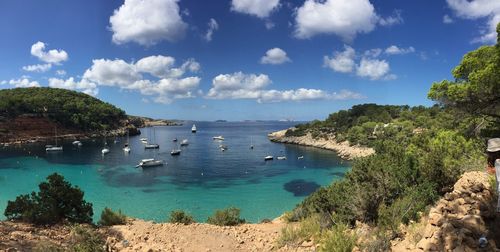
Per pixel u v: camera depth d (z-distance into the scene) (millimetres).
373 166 14375
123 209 40625
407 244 8734
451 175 13578
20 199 14875
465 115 15445
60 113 162750
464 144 17688
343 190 15414
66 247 10906
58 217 15008
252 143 145250
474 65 13773
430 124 91688
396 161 15688
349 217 12766
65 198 15445
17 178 63312
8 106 143250
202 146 134625
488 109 14008
